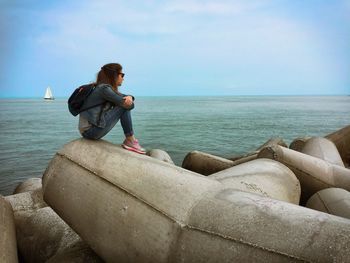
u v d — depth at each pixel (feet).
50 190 14.11
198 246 10.44
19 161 67.67
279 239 9.66
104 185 12.87
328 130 117.08
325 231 9.48
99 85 14.29
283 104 419.33
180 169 12.91
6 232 13.71
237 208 10.85
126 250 11.80
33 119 181.06
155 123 145.28
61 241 16.16
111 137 91.56
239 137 97.76
